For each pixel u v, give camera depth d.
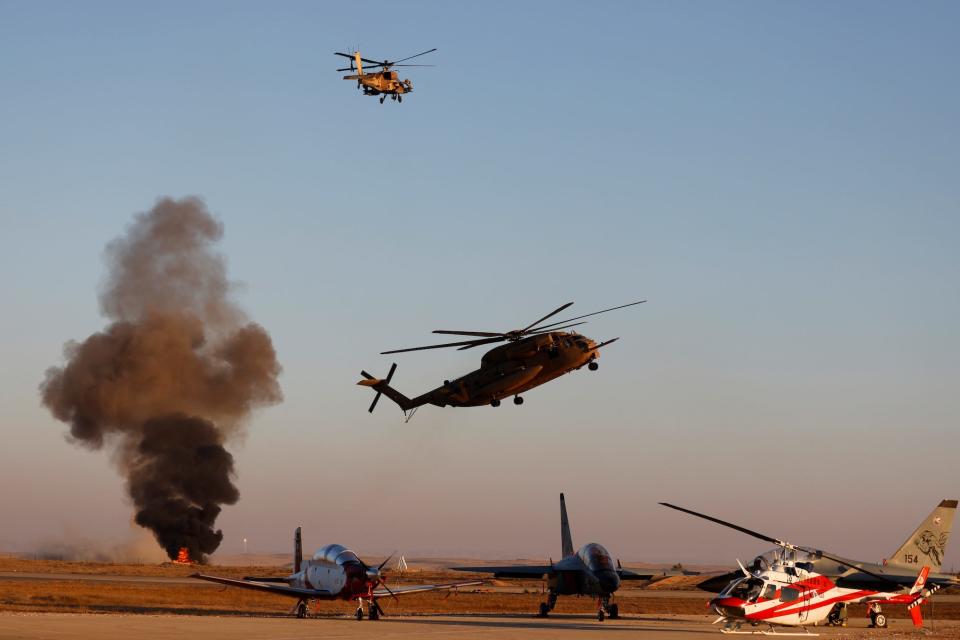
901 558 44.44
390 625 36.91
